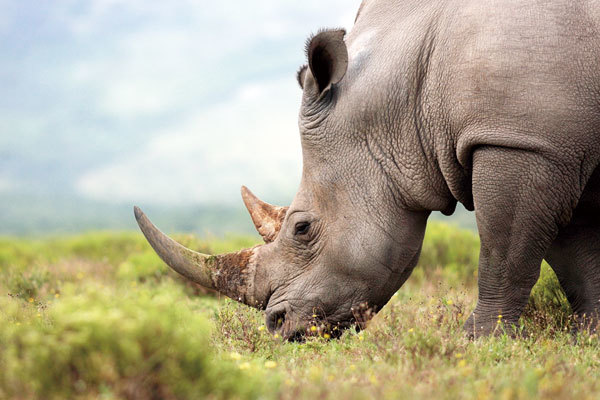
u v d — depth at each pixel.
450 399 8.13
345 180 13.21
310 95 13.33
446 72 12.20
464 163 12.29
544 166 11.56
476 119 11.77
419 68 12.67
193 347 7.82
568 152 11.55
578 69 11.37
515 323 12.70
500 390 8.41
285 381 8.94
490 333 12.55
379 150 13.06
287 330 13.48
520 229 11.98
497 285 12.59
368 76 13.01
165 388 7.46
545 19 11.51
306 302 13.41
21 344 8.25
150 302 8.14
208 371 7.90
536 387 8.38
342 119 13.11
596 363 10.70
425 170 12.91
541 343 11.99
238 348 12.38
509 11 11.70
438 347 10.34
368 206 13.17
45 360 7.50
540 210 11.83
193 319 8.57
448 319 12.71
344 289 13.43
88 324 7.48
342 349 11.88
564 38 11.40
